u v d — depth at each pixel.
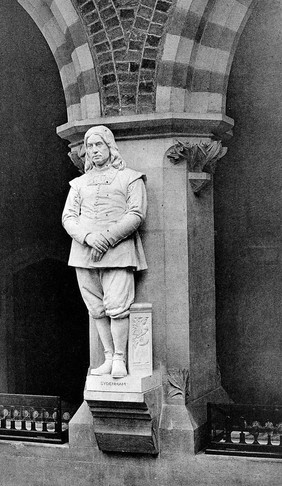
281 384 10.93
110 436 8.95
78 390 12.48
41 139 12.79
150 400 8.66
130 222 8.66
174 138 8.99
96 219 8.77
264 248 11.12
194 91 9.09
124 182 8.80
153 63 9.06
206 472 8.77
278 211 11.08
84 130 9.24
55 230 12.70
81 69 9.24
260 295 11.09
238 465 8.66
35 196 12.76
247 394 11.06
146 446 8.88
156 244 9.04
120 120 9.00
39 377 12.48
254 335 11.09
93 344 9.28
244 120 11.23
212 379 9.73
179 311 9.01
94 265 8.78
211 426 8.96
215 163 9.55
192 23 8.89
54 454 9.44
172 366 9.02
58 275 12.72
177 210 9.03
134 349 8.77
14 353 12.37
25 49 12.78
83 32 9.23
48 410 10.43
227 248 11.27
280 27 11.05
